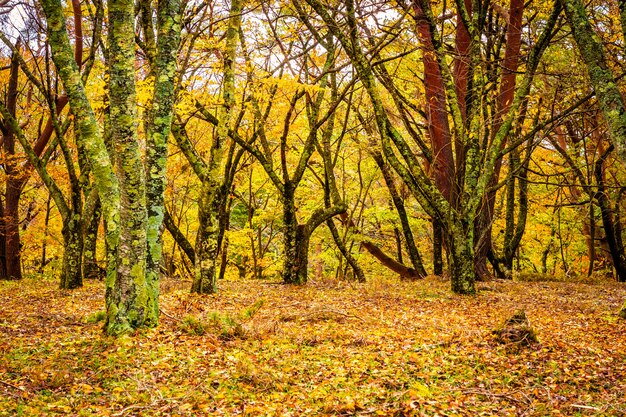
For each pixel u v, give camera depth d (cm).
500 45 1838
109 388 652
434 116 1758
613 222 2442
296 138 2325
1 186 2222
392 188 2117
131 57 849
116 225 895
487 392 666
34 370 679
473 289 1438
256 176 2556
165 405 601
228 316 984
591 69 913
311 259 3041
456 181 1623
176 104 1356
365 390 655
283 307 1191
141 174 873
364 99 2122
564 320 1092
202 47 1467
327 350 832
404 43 1692
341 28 1536
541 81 2009
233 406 602
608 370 764
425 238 3014
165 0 941
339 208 1706
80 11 1553
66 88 849
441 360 788
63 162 2244
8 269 2019
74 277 1530
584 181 2086
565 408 628
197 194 2648
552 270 3419
